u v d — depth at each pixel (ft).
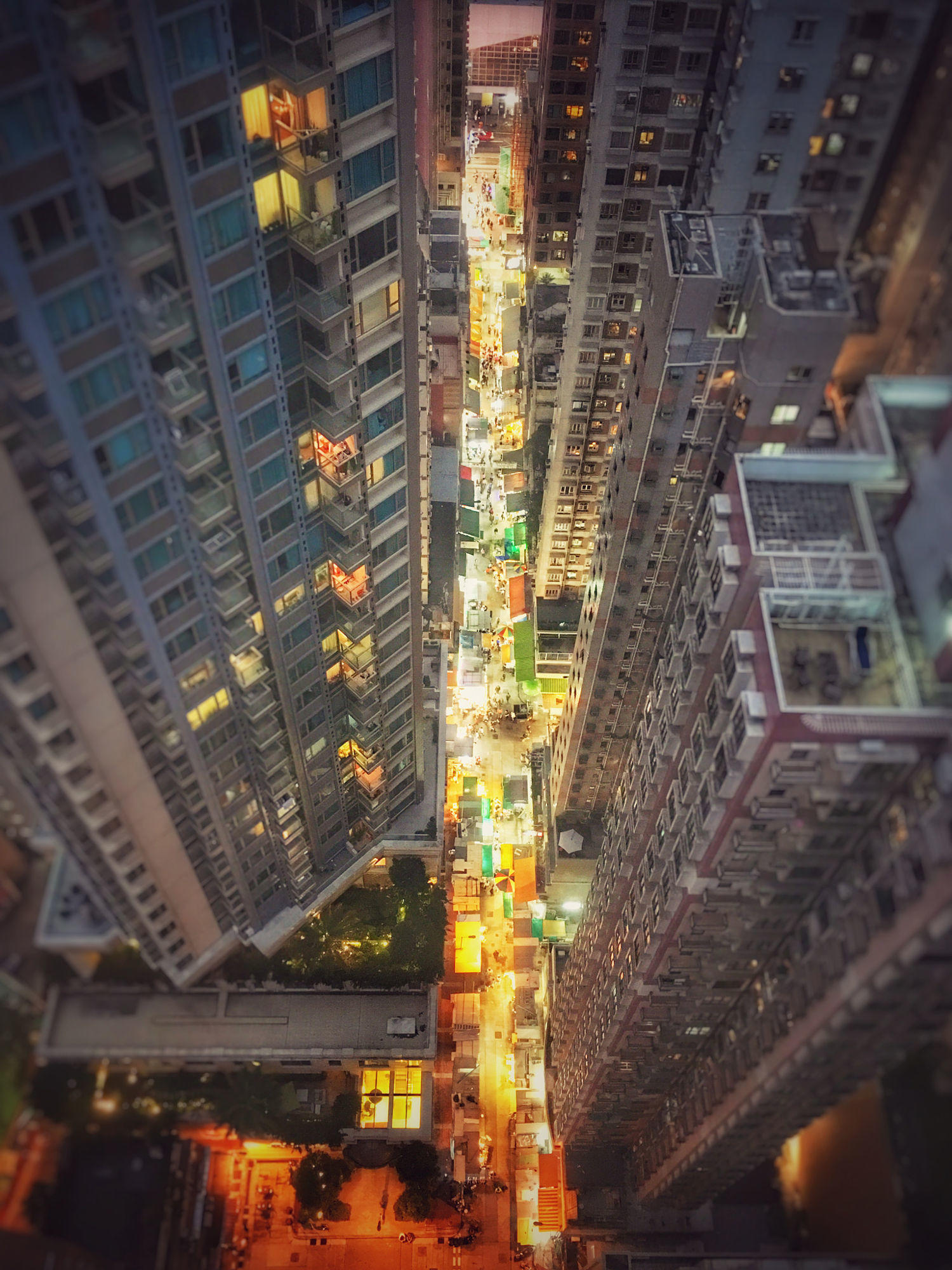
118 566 158.40
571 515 384.06
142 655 176.14
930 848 110.22
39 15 107.24
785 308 138.51
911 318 104.06
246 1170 226.99
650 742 207.21
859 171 124.77
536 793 399.65
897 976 118.11
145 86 122.01
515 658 431.02
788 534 126.93
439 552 430.61
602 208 277.64
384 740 276.62
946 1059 101.45
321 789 267.59
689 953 185.78
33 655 151.23
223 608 188.24
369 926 285.02
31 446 134.21
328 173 150.51
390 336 188.14
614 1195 291.99
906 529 110.11
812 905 154.20
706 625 153.28
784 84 156.15
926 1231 101.24
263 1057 253.03
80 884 153.38
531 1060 342.03
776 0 144.15
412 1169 273.95
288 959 267.39
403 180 167.73
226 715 209.36
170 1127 160.45
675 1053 228.02
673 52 238.68
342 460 195.21
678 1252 212.84
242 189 143.33
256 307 157.58
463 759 415.85
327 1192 258.78
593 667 296.92
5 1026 128.57
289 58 136.15
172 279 142.31
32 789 152.66
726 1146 199.62
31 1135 127.85
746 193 178.50
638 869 219.61
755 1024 181.37
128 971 167.12
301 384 181.98
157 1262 142.10
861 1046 128.16
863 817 128.06
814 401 141.38
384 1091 270.46
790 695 120.26
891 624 114.93
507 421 529.45
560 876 356.59
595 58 331.98
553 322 425.69
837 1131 129.90
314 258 157.79
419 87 363.97
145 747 189.47
